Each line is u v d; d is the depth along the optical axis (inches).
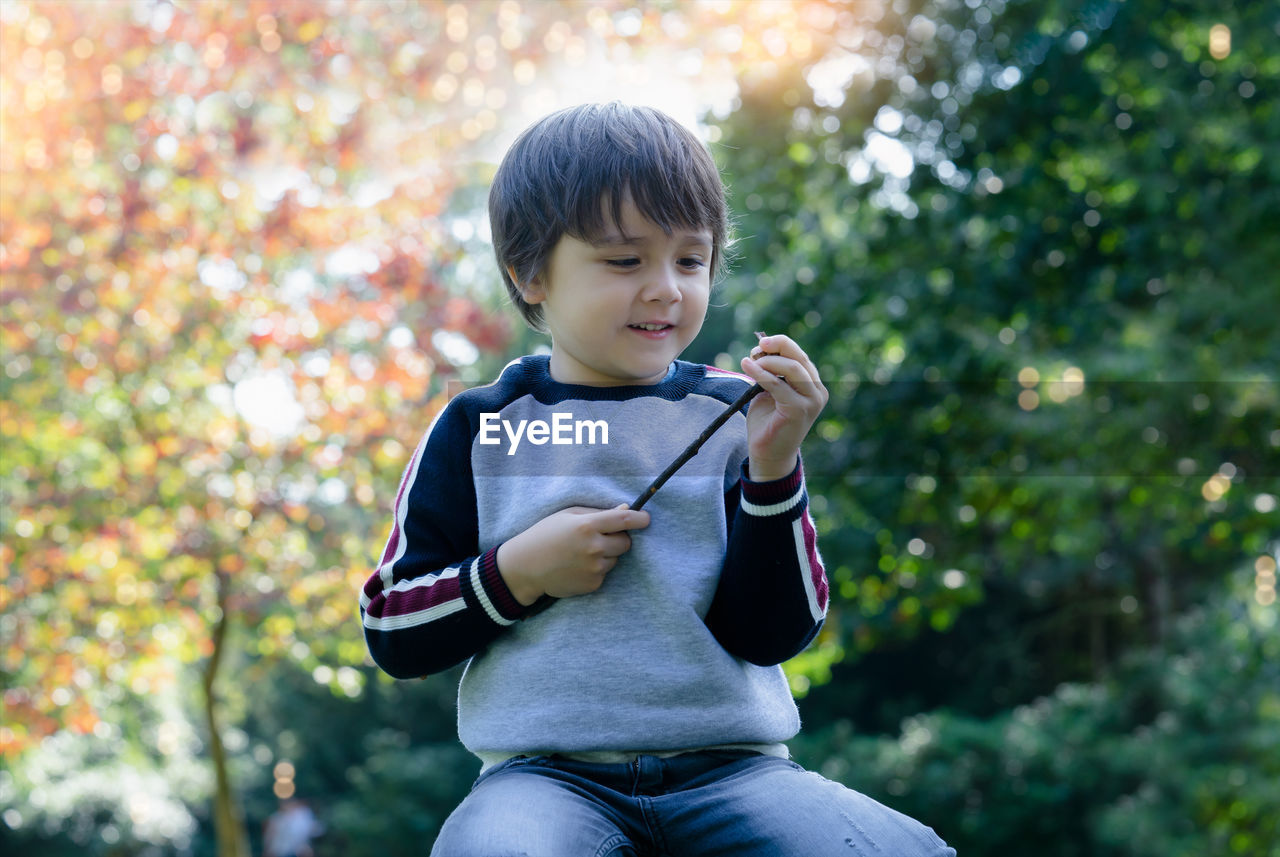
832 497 303.9
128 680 343.0
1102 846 437.1
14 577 305.0
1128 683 471.5
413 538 56.3
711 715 52.6
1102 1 267.6
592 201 53.2
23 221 281.6
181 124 289.0
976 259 293.9
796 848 49.3
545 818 48.1
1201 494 290.8
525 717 52.5
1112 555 507.2
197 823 732.7
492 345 294.4
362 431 294.0
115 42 285.1
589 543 51.9
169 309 291.3
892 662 632.4
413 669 54.7
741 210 300.2
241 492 304.8
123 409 311.6
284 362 293.1
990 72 283.0
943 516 309.4
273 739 752.3
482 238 301.3
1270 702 354.3
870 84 288.7
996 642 613.9
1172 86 277.1
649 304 54.2
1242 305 267.0
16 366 294.5
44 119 280.1
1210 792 342.0
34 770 545.3
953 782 477.4
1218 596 402.3
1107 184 291.1
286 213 284.8
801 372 51.8
